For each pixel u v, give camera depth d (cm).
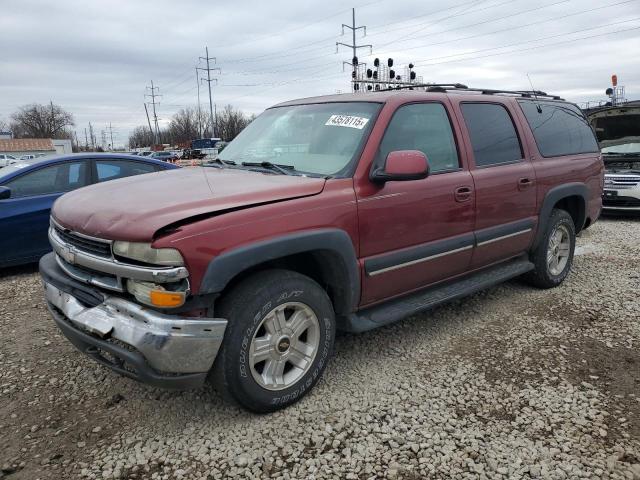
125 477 252
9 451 272
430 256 372
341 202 313
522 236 464
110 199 296
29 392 331
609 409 305
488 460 261
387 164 320
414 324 436
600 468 255
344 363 365
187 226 254
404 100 371
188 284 252
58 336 420
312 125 379
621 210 962
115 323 263
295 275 299
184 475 253
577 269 599
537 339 403
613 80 1664
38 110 11156
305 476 251
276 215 282
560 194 501
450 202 382
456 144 404
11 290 554
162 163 743
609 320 439
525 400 315
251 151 397
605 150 1115
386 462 261
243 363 277
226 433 285
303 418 298
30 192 621
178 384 262
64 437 284
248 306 275
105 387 336
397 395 322
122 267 258
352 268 321
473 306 478
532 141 481
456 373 349
